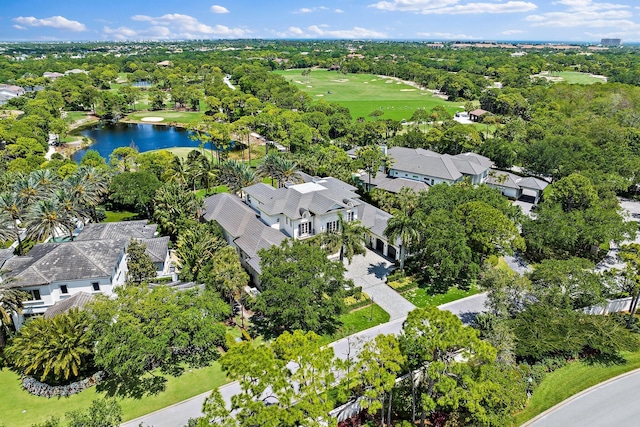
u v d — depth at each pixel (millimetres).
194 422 30906
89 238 57250
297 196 62188
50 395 36719
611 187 75562
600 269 59281
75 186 65500
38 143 108375
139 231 60906
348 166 91438
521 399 34656
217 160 116812
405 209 60188
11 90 187375
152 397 36750
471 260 52688
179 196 67438
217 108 172250
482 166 89625
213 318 38938
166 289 40031
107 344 34719
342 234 52250
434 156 89188
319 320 43719
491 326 40500
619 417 35094
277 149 124875
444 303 51031
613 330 41312
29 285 43062
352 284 46312
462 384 32156
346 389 33625
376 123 125875
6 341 41781
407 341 32562
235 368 28250
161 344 34656
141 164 91938
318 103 154375
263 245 55531
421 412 34125
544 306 43031
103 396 36875
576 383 38844
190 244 55156
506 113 158625
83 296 44625
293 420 26219
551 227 60531
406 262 59250
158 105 192750
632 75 195375
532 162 93062
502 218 53281
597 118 116812
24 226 56969
